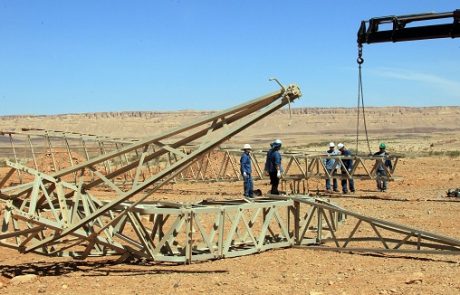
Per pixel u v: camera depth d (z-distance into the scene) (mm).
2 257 12062
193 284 9164
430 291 8062
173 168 9891
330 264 10906
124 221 11008
